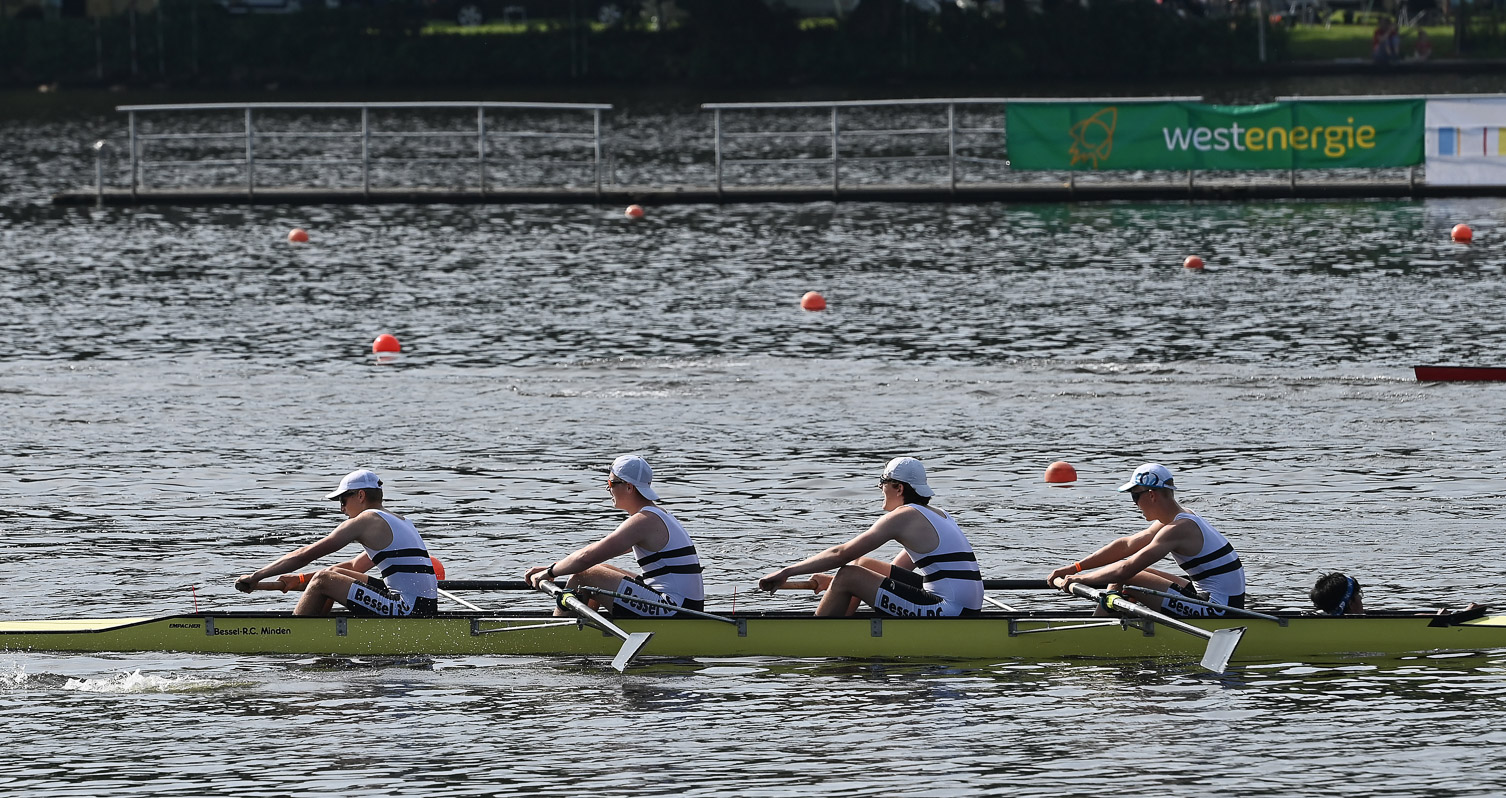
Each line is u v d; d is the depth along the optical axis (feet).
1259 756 145.07
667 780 141.18
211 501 233.35
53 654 173.37
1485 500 227.81
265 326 368.48
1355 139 542.16
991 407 290.15
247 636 174.19
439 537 215.92
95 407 291.58
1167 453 257.55
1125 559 171.32
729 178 649.61
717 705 159.02
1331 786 138.41
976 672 167.73
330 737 151.33
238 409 290.76
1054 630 171.22
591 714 156.66
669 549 172.86
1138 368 318.65
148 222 542.16
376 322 372.99
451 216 554.87
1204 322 362.74
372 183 648.38
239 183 649.61
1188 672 166.91
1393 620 171.01
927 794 138.00
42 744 150.10
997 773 142.10
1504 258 437.58
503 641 174.29
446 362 330.75
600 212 561.43
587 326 367.66
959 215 541.75
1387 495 231.71
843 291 408.26
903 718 155.02
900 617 171.42
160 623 174.81
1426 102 544.21
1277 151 543.80
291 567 172.65
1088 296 396.37
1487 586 191.01
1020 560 205.05
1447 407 284.20
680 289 413.59
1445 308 373.20
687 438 270.26
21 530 218.38
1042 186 575.79
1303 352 330.75
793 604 190.08
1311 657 170.40
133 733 152.66
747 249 476.54
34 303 396.37
